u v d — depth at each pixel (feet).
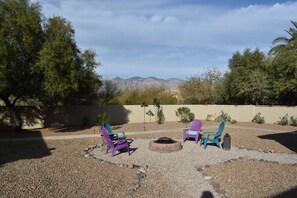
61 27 51.55
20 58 49.19
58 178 23.93
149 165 28.96
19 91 52.54
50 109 66.64
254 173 26.02
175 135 51.08
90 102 79.25
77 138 47.67
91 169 27.09
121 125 68.03
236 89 90.48
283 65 73.67
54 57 47.78
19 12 48.01
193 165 29.01
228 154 34.42
